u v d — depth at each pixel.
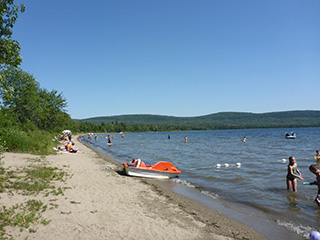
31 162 12.04
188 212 6.73
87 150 26.28
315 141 42.62
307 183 7.22
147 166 12.67
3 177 7.96
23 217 4.88
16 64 8.01
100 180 9.98
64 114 51.94
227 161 17.84
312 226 5.86
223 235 5.25
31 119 39.81
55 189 7.52
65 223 5.02
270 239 5.13
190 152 25.61
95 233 4.72
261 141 44.94
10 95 8.13
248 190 9.37
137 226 5.32
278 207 7.31
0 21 7.23
